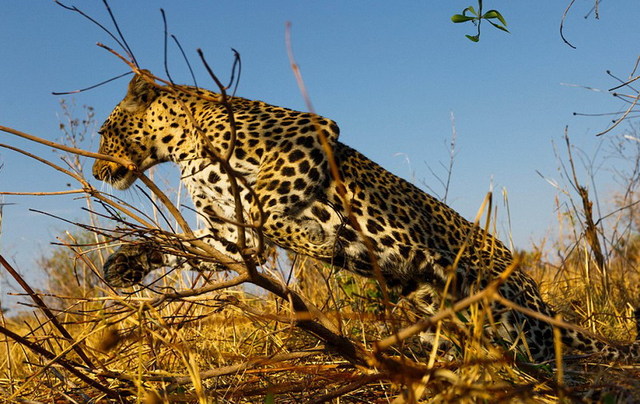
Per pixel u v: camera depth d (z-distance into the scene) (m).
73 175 2.46
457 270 3.69
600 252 4.97
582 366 3.15
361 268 3.81
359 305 4.06
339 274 4.51
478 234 4.18
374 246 3.74
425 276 3.74
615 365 2.90
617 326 4.11
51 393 2.75
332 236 3.75
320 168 3.70
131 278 4.11
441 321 2.02
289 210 3.71
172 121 4.19
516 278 3.89
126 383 2.73
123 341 2.67
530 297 3.86
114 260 4.09
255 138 3.77
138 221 2.60
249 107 4.11
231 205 3.84
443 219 4.06
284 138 3.75
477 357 1.94
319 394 2.56
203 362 3.09
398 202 3.89
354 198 3.77
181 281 4.10
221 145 3.81
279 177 3.69
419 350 3.19
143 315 2.56
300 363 3.01
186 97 4.20
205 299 2.70
